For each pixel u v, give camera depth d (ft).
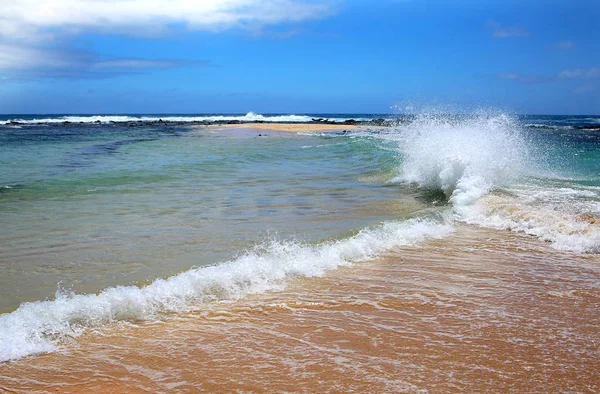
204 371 10.09
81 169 40.83
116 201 27.61
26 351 10.80
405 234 21.15
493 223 23.59
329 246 18.56
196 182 35.14
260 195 30.22
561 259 18.25
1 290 14.10
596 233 20.21
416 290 14.87
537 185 32.48
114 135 92.73
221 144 70.79
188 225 22.09
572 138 85.40
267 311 13.16
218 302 13.69
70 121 171.32
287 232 20.95
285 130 113.70
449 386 9.55
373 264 17.48
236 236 20.22
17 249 18.06
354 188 33.35
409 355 10.79
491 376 9.95
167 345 11.18
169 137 86.74
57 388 9.45
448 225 23.30
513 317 12.91
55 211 24.75
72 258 17.10
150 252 17.87
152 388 9.47
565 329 12.21
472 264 17.56
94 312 12.60
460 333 11.92
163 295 13.79
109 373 10.00
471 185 29.32
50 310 12.46
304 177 38.55
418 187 33.71
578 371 10.18
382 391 9.36
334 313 13.09
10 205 26.08
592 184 33.19
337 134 98.37
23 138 82.02
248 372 10.05
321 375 9.94
